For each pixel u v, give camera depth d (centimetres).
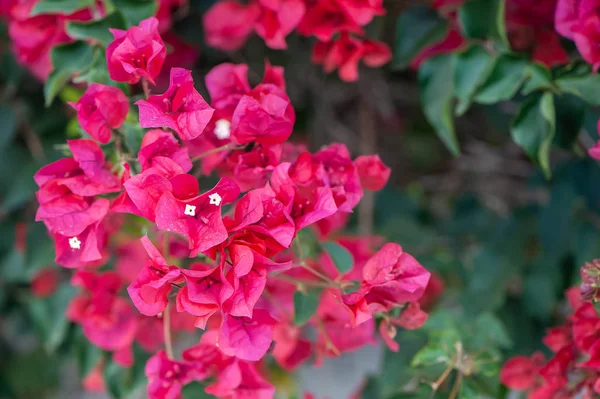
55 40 96
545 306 101
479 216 109
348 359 119
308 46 109
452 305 108
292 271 94
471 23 89
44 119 106
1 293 112
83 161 79
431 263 107
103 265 96
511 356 101
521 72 88
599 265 81
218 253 78
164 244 82
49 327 105
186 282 77
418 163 119
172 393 82
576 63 87
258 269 77
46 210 79
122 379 100
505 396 91
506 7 92
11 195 103
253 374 83
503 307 104
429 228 111
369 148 115
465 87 89
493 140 115
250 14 98
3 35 102
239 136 80
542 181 103
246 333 78
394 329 83
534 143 89
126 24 87
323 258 94
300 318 84
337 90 114
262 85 82
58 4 90
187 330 100
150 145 78
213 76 83
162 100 78
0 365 120
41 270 109
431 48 97
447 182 118
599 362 82
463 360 88
